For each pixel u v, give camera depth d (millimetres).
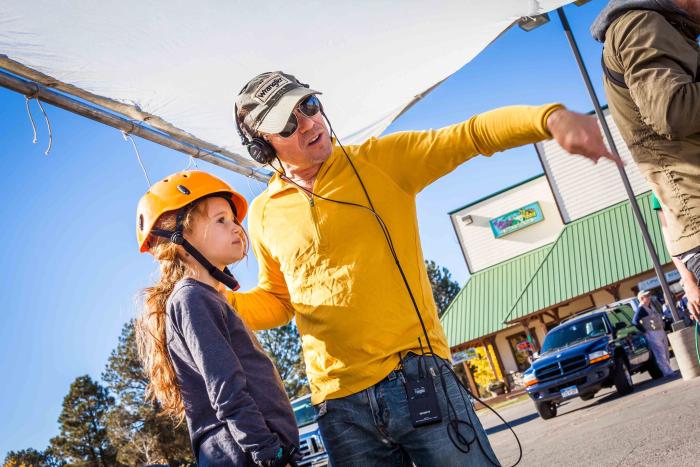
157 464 4062
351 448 2533
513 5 3721
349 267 2557
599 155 1800
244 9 2941
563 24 10469
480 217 34125
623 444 5879
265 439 2211
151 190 2744
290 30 3244
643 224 10703
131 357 48812
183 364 2432
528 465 6422
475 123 2303
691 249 2549
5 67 2922
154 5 2725
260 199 2945
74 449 51469
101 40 2834
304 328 2701
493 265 33844
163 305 2576
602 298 30547
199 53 3139
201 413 2395
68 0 2545
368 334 2502
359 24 3354
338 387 2557
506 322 30156
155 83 3324
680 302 12391
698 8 2379
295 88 2709
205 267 2664
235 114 2891
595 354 10930
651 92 2340
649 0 2410
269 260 3057
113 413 47188
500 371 32562
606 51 2572
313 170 2766
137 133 3623
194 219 2676
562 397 10984
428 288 2705
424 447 2432
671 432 5656
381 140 2676
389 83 4273
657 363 11914
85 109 3320
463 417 2486
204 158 4176
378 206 2588
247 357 2488
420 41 3859
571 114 1872
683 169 2471
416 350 2512
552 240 32312
